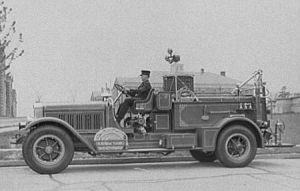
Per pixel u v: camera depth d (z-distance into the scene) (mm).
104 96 8812
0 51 15805
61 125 8273
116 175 7895
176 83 9188
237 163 8711
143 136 8664
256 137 9062
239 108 9141
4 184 6883
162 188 6410
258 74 9398
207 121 8953
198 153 9992
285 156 10820
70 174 8047
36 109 8383
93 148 8211
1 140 14289
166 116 8867
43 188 6492
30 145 7910
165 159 10219
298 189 6227
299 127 15656
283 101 20766
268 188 6320
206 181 7059
